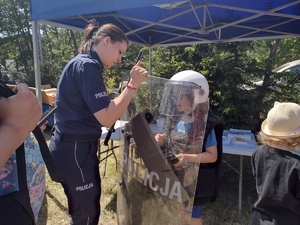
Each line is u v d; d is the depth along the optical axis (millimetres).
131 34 4844
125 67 9469
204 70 6047
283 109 1422
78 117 1779
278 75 5816
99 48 1771
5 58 16812
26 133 710
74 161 1832
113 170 4055
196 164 1478
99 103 1600
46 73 12250
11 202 829
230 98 5758
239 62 6012
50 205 3178
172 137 1522
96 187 1953
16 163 878
